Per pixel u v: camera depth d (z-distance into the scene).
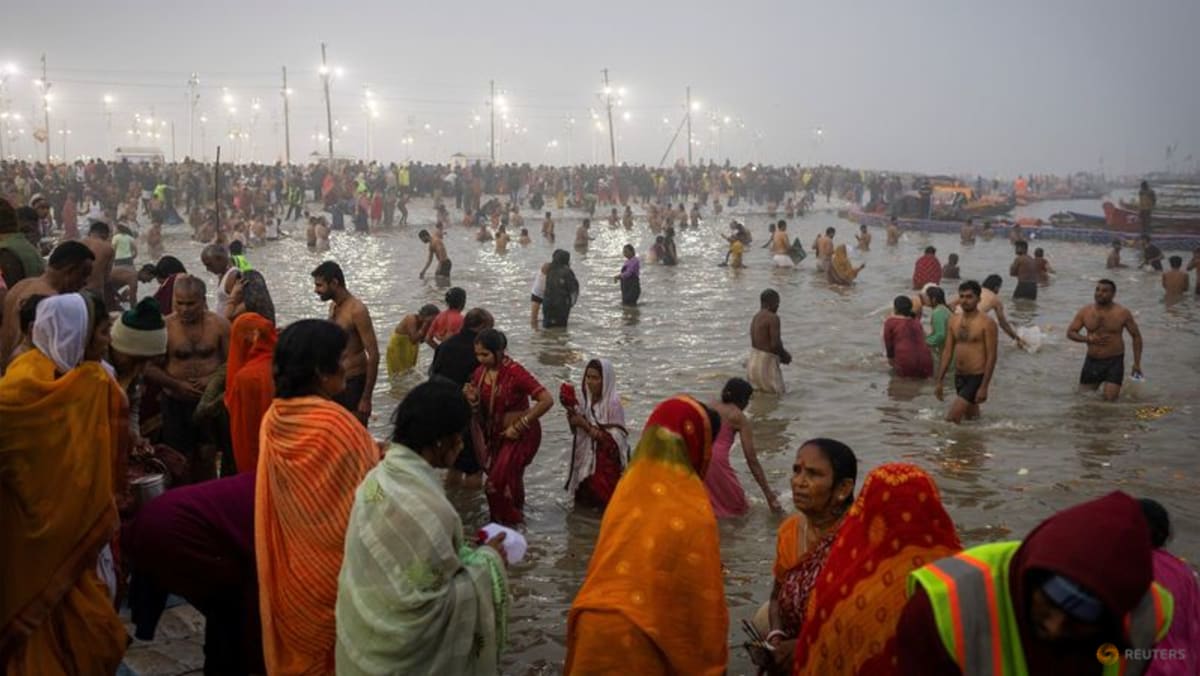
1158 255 27.66
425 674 3.55
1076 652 2.28
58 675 4.06
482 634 3.69
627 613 3.56
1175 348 15.51
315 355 4.03
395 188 49.78
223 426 6.50
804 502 3.98
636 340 15.84
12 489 3.92
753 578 6.61
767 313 12.05
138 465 5.56
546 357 14.34
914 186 59.06
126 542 4.23
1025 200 81.81
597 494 7.84
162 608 4.45
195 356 6.69
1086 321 11.91
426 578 3.52
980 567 2.45
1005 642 2.38
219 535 4.18
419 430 3.62
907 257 31.69
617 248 34.31
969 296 10.60
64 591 4.04
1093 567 2.06
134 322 5.29
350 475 3.93
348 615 3.56
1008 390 12.29
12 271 7.82
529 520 7.72
